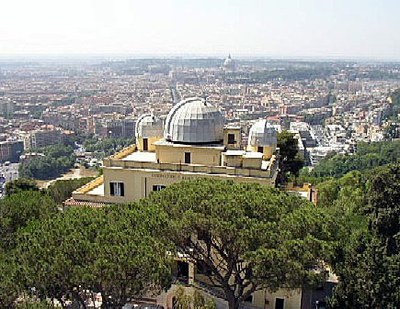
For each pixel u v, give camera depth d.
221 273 42.22
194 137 54.09
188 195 34.84
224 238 32.38
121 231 30.64
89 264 27.67
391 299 34.22
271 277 31.50
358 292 35.16
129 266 27.17
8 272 28.55
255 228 31.11
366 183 72.12
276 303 44.66
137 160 55.97
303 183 73.19
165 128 56.94
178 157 54.03
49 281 27.28
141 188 52.22
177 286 42.53
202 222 31.84
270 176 49.47
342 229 39.56
